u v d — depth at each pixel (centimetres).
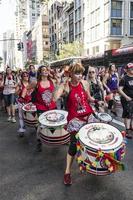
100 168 405
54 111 605
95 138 412
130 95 746
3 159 594
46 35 12750
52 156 605
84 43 6988
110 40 5741
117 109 1023
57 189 447
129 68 743
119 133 424
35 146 681
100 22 6094
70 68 453
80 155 421
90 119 455
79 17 7462
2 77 1237
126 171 512
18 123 962
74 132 449
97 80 802
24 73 786
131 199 411
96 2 6284
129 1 5741
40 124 577
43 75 637
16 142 722
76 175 498
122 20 5750
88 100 473
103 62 2422
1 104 1295
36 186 460
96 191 438
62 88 455
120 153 406
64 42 8919
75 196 423
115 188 446
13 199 419
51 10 11688
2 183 474
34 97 646
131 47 1986
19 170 530
